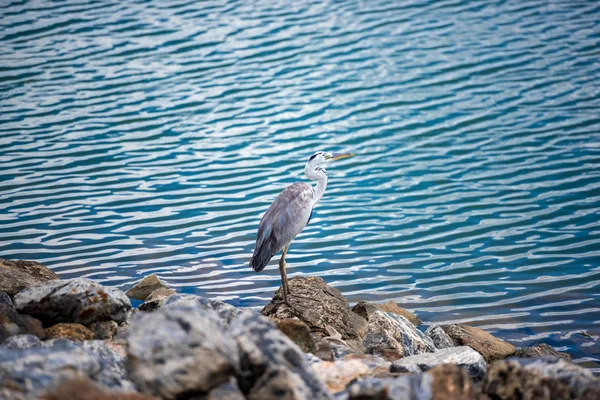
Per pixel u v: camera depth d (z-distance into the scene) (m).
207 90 23.42
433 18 28.61
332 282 14.58
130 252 15.52
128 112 22.14
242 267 15.10
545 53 25.58
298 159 19.70
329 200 18.00
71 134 20.92
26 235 16.05
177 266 15.02
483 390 7.92
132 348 6.58
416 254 15.65
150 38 26.86
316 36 26.97
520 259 15.42
